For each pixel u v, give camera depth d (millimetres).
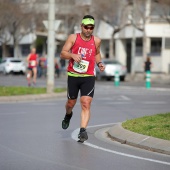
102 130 20953
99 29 94250
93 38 17250
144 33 74375
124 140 17672
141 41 89125
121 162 14367
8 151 16047
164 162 14391
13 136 19203
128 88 51844
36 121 23828
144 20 73938
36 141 18047
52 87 40344
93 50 17203
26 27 97250
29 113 27359
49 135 19484
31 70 50000
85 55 17125
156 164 14117
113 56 89562
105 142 17891
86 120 17422
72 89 17500
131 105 32438
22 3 89812
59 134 19750
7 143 17594
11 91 40125
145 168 13578
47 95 38250
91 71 17312
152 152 16000
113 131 19312
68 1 89500
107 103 33938
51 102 34844
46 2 91875
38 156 15227
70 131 20562
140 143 16875
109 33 92938
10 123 23094
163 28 83438
